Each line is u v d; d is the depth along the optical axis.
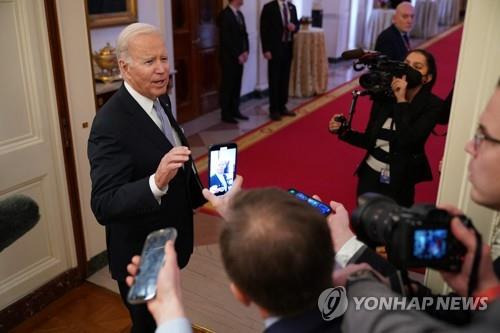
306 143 5.20
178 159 1.57
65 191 2.62
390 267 0.96
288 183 4.24
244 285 0.76
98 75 3.31
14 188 2.35
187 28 5.82
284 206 0.76
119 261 1.87
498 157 0.79
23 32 2.28
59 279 2.67
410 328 0.63
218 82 6.61
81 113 2.64
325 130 5.62
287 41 5.93
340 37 9.60
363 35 10.50
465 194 1.67
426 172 2.59
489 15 1.51
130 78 1.77
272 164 4.64
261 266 0.73
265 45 5.84
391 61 2.43
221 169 1.70
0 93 2.22
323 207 1.17
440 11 13.48
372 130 2.57
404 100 2.39
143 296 0.84
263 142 5.24
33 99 2.38
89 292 2.74
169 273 0.86
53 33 2.40
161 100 1.97
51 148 2.51
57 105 2.49
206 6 6.09
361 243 1.01
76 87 2.59
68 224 2.68
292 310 0.76
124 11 3.68
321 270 0.74
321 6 9.26
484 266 0.74
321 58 7.13
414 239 0.75
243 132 5.63
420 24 11.77
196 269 2.96
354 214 0.88
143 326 1.95
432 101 2.44
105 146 1.70
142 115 1.77
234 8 5.70
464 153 1.65
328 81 8.23
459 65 1.60
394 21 4.39
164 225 1.86
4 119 2.26
